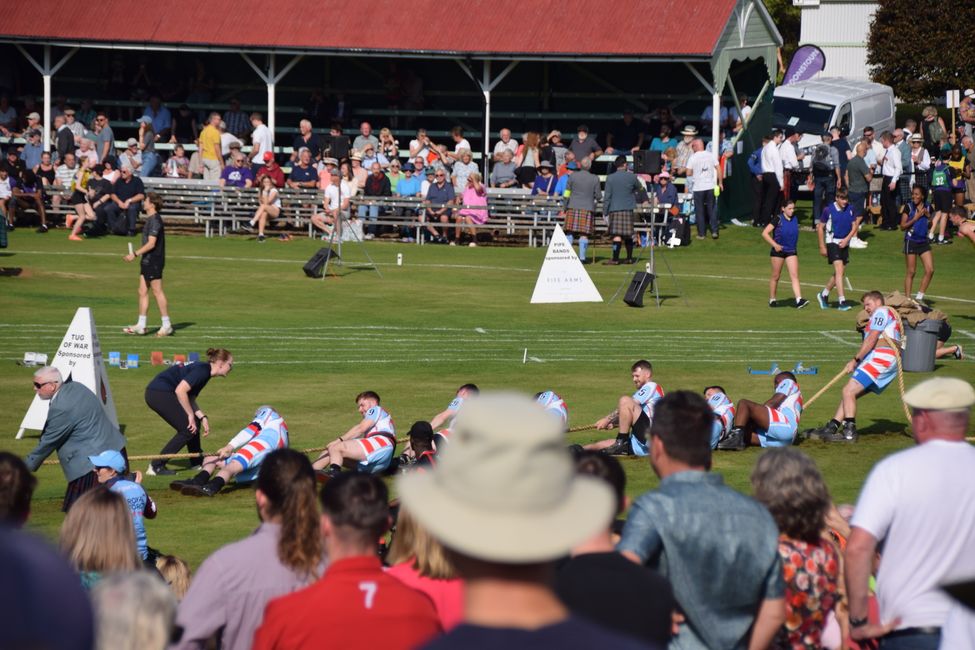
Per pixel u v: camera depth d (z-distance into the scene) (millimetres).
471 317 45438
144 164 70438
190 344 40000
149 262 40719
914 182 67438
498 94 78438
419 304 47875
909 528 11133
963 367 37812
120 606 7504
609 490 5926
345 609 9055
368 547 9422
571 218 59125
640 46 68250
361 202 65812
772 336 42656
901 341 30141
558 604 5789
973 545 11125
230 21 71750
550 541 5570
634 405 28516
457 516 5629
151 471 27234
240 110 74812
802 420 31766
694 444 9969
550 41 69562
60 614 4270
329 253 53844
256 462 26188
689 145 68375
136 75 77000
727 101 75875
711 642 9766
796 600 11234
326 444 28984
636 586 8648
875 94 77188
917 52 93562
